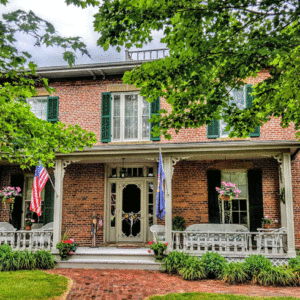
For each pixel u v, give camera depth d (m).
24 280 8.97
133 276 9.74
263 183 12.38
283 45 4.77
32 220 12.52
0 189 13.62
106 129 12.91
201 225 12.10
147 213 13.38
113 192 13.65
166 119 6.46
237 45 5.22
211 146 10.70
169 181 11.06
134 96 13.21
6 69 5.10
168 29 5.22
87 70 12.80
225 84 5.83
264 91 6.13
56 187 11.42
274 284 8.88
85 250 11.70
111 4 4.71
